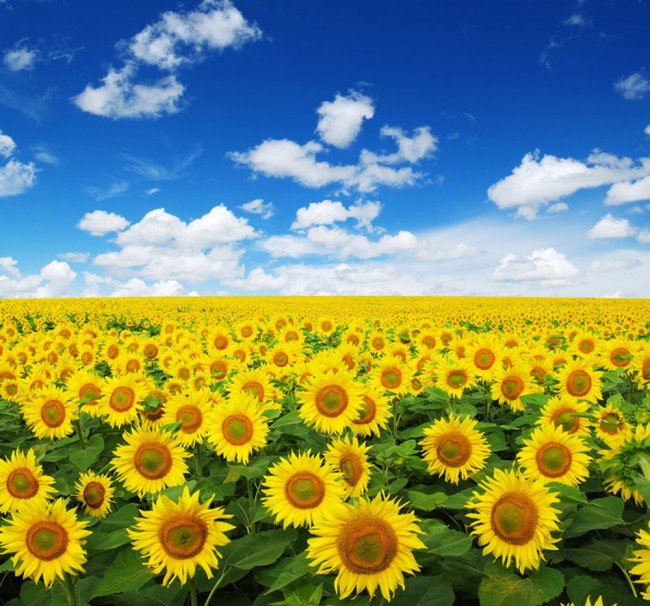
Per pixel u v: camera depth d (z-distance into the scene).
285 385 7.68
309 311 42.06
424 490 5.53
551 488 4.16
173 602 4.16
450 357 8.32
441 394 7.01
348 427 6.17
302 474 4.44
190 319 29.20
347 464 4.87
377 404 6.16
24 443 7.08
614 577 4.37
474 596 4.26
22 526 3.82
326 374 5.91
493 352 8.39
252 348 13.08
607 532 5.16
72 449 6.52
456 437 5.30
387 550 3.22
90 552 3.93
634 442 4.27
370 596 3.22
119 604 4.16
